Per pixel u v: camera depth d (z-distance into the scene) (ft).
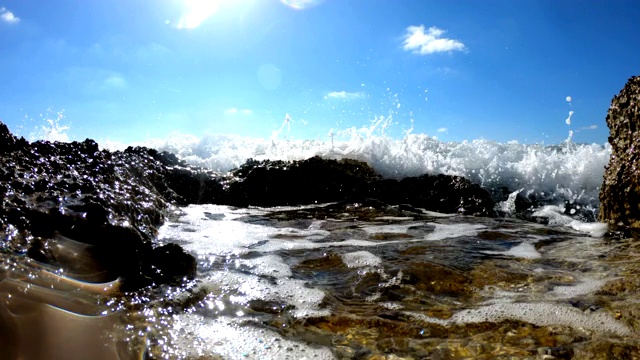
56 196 9.82
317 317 7.62
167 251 9.24
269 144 26.84
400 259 10.86
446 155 21.88
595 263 10.41
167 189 18.66
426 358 6.29
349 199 19.43
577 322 7.32
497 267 10.21
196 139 27.76
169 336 6.79
